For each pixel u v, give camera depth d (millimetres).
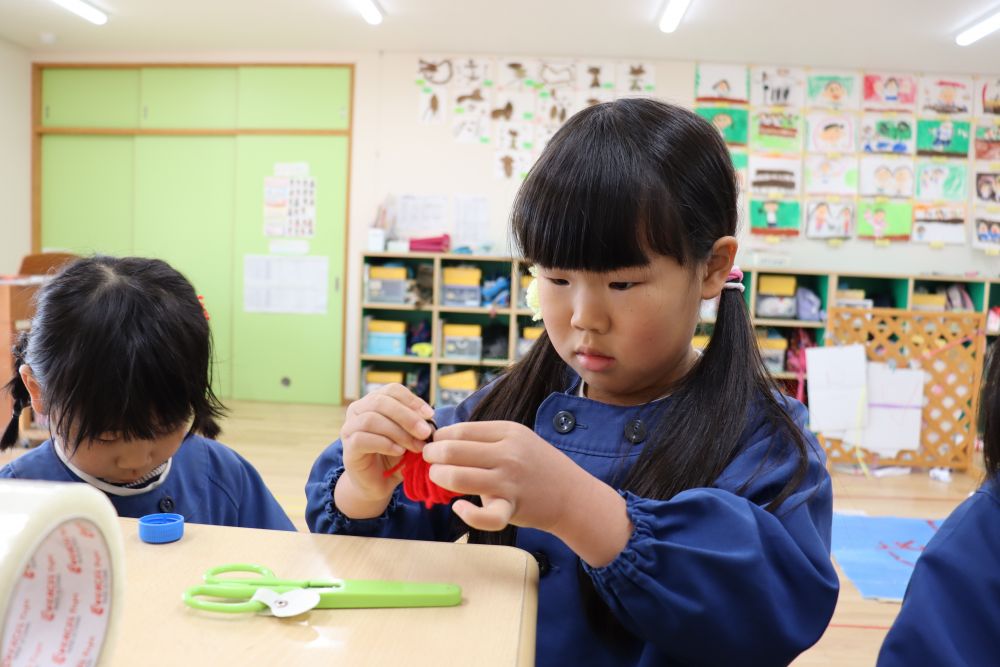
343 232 4691
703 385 686
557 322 626
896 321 3559
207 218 4797
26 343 832
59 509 318
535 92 4578
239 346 4793
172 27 4273
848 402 3482
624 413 710
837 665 1629
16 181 4770
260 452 3367
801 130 4531
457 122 4613
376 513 666
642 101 655
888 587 2053
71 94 4816
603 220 562
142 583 488
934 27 3852
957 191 4531
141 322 764
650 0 3684
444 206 4637
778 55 4371
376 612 458
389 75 4621
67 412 755
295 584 481
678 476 637
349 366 4758
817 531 609
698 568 496
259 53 4664
